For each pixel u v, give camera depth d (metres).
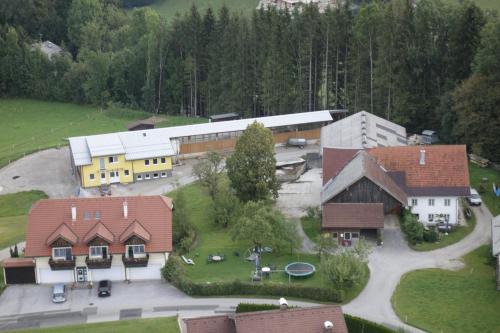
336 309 87.00
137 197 121.06
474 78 152.75
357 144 149.00
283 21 198.12
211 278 114.00
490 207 137.00
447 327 100.88
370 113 173.75
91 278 116.50
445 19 172.50
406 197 129.88
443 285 110.94
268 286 109.56
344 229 123.69
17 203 151.50
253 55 197.62
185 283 111.50
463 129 152.50
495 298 107.00
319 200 141.00
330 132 162.62
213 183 138.25
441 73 171.88
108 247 115.88
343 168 137.00
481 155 153.00
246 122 175.88
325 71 192.38
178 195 132.38
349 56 187.50
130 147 161.12
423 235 125.00
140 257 115.56
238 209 134.50
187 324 87.19
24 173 166.62
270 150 134.88
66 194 154.75
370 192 126.38
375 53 181.62
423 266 116.88
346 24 189.25
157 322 103.88
